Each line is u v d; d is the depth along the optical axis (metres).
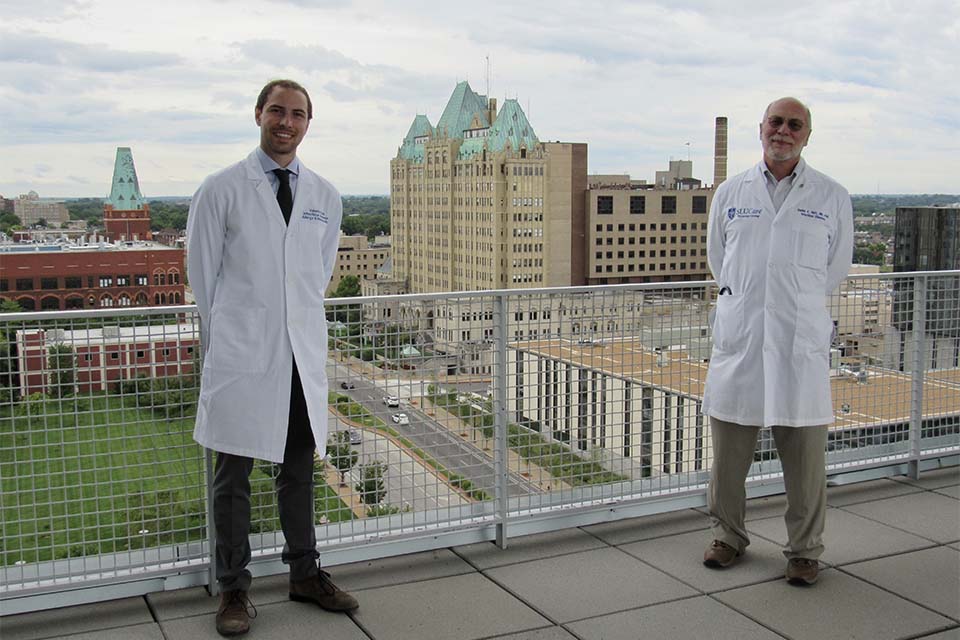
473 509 4.19
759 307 3.84
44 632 3.29
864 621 3.44
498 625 3.39
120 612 3.46
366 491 3.91
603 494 4.50
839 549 4.21
